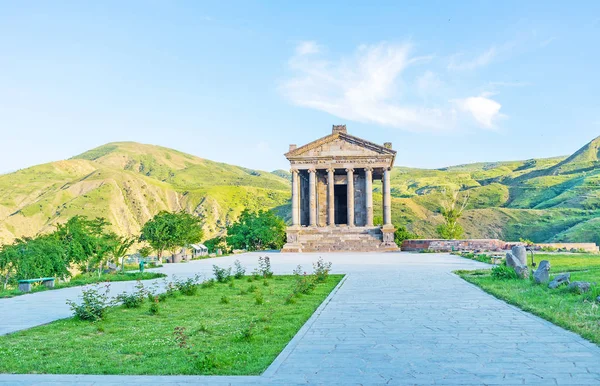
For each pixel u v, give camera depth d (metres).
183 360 10.68
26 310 18.64
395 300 19.12
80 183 187.25
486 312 16.05
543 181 180.38
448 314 15.77
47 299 22.03
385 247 66.31
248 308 18.03
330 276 29.39
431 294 20.78
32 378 9.52
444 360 10.23
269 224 77.94
